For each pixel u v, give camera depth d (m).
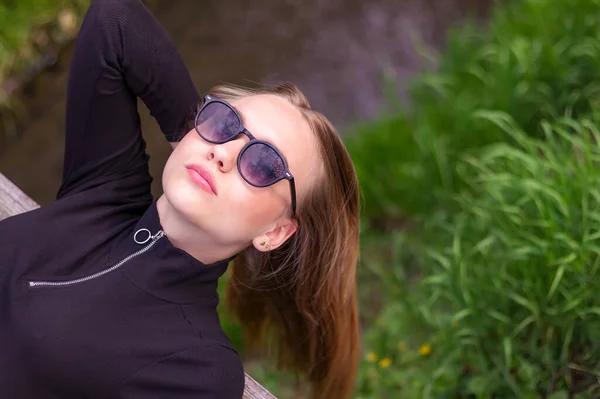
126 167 1.62
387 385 2.53
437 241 2.90
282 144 1.44
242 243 1.47
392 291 2.89
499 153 2.52
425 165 3.14
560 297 2.22
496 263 2.41
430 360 2.54
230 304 1.91
